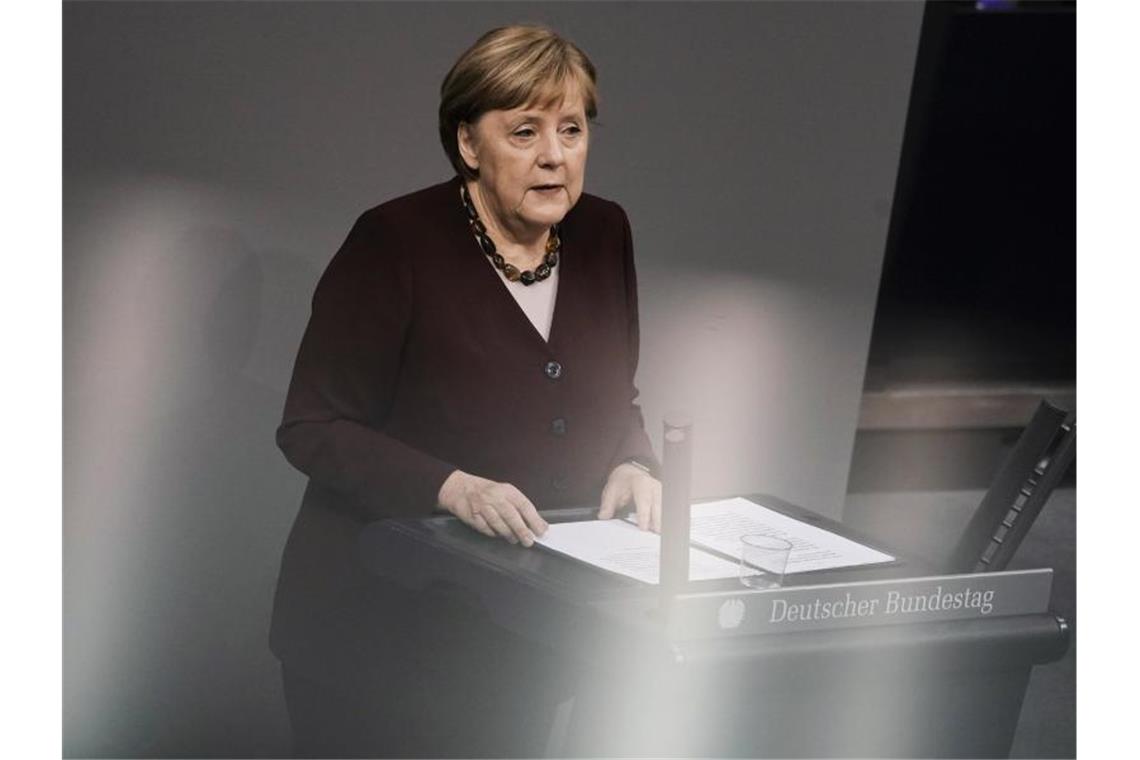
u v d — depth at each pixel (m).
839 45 12.80
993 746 7.22
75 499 11.20
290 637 9.55
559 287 9.03
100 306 11.05
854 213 13.12
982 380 21.44
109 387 11.13
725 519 8.30
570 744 7.08
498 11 11.73
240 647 11.59
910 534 18.55
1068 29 19.94
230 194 11.15
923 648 6.86
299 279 11.37
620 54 12.23
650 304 12.69
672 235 12.65
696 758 6.58
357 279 8.91
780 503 8.80
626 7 12.16
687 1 12.33
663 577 6.59
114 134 10.91
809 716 6.73
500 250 8.96
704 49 12.45
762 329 12.99
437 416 8.88
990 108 20.12
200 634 11.51
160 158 10.99
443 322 8.80
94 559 11.27
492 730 8.98
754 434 13.16
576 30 12.04
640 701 6.54
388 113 11.45
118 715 11.43
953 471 20.77
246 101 11.11
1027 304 21.25
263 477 11.47
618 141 12.37
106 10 10.79
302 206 11.31
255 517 11.48
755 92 12.66
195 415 11.28
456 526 8.20
